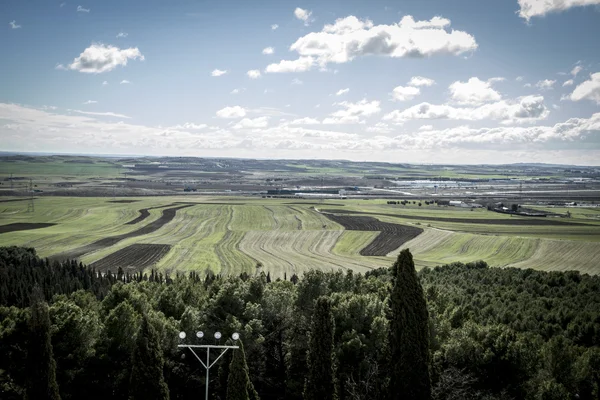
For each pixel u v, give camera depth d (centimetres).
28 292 7969
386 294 5919
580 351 4634
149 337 3938
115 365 4734
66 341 4612
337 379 4369
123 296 5800
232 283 5816
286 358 5081
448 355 4438
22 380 4603
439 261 13212
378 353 4494
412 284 3731
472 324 4875
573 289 6762
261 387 5047
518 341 4462
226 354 4603
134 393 3881
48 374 3800
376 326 4650
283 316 5206
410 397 3656
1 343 4688
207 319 5119
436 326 4897
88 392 4638
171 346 4797
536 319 5650
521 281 7506
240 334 4703
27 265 10019
